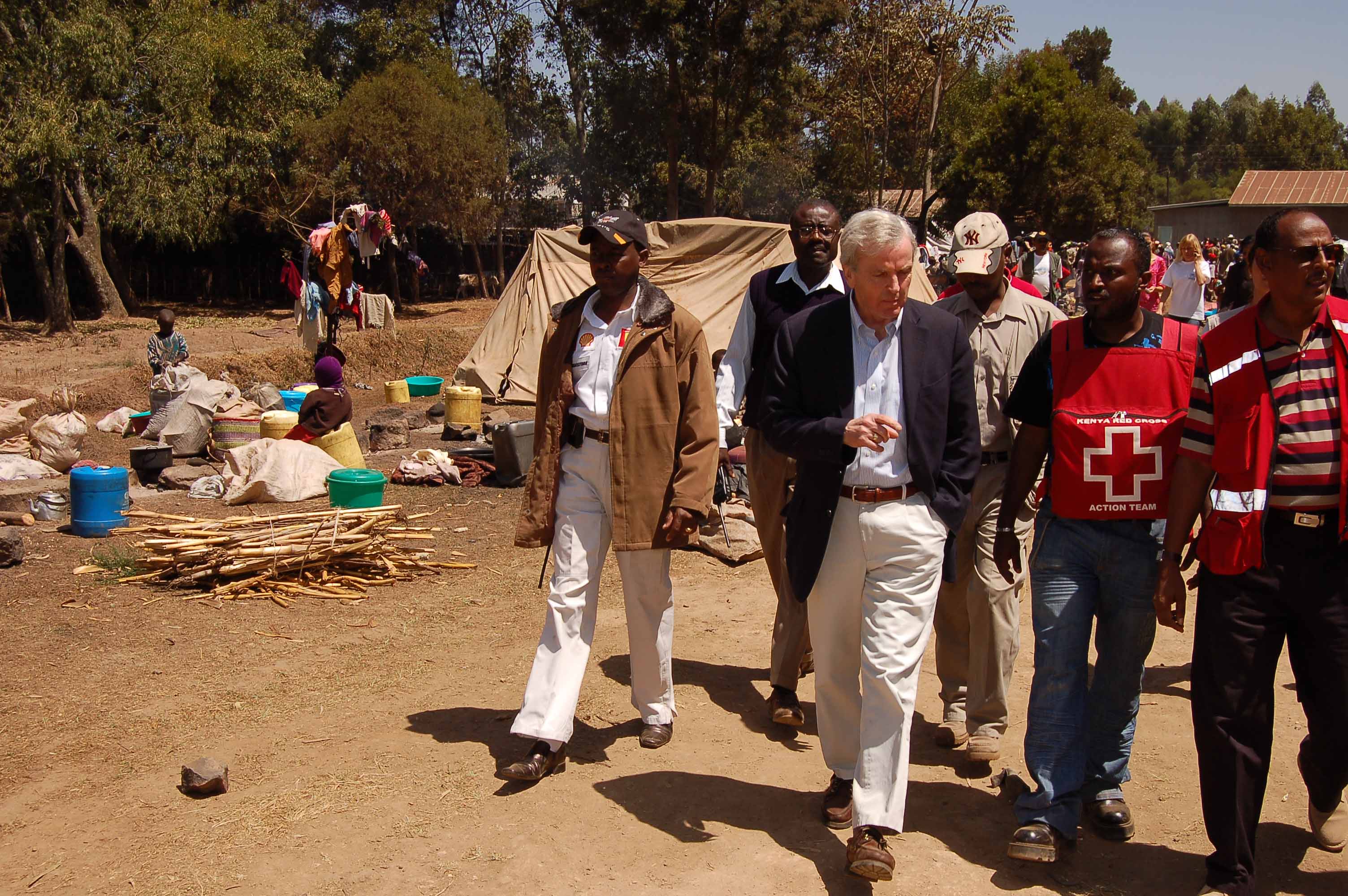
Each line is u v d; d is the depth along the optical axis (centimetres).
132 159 2403
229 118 2853
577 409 423
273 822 375
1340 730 330
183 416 1065
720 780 419
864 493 347
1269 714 329
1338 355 317
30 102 2173
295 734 451
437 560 727
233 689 500
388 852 358
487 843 365
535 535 424
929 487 344
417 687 507
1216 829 330
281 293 3575
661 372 414
